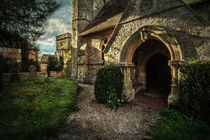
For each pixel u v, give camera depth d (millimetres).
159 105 5828
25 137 2936
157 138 3176
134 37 6117
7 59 14844
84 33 12781
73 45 14719
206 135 3154
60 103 5883
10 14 4168
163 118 4352
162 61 13602
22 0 3900
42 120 3969
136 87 8914
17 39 5082
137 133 3492
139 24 5965
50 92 7625
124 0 12023
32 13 4684
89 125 3932
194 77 3986
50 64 20938
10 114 4133
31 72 11656
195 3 5086
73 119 4332
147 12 5699
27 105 5156
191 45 4551
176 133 3314
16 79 10141
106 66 6711
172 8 4977
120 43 6703
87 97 7469
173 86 4922
